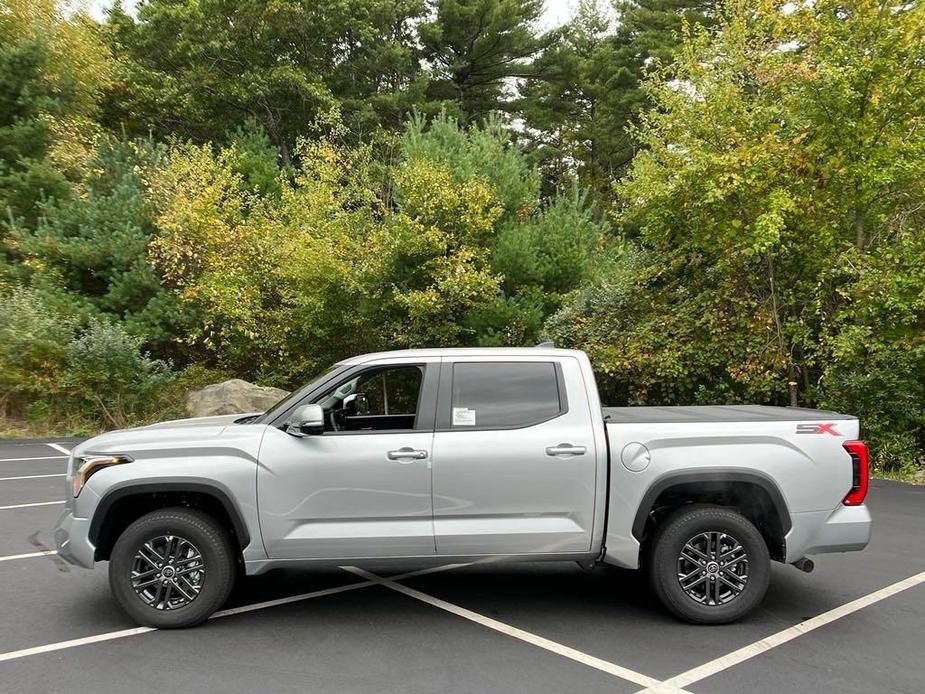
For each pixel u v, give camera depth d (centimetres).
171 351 1738
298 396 508
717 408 604
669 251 1345
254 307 1603
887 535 741
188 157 1877
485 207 1617
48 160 1775
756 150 1074
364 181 1783
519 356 518
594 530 488
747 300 1237
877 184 1074
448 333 1524
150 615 478
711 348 1255
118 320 1565
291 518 479
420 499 482
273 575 610
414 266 1531
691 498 520
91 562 476
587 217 1720
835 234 1141
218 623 496
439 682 405
